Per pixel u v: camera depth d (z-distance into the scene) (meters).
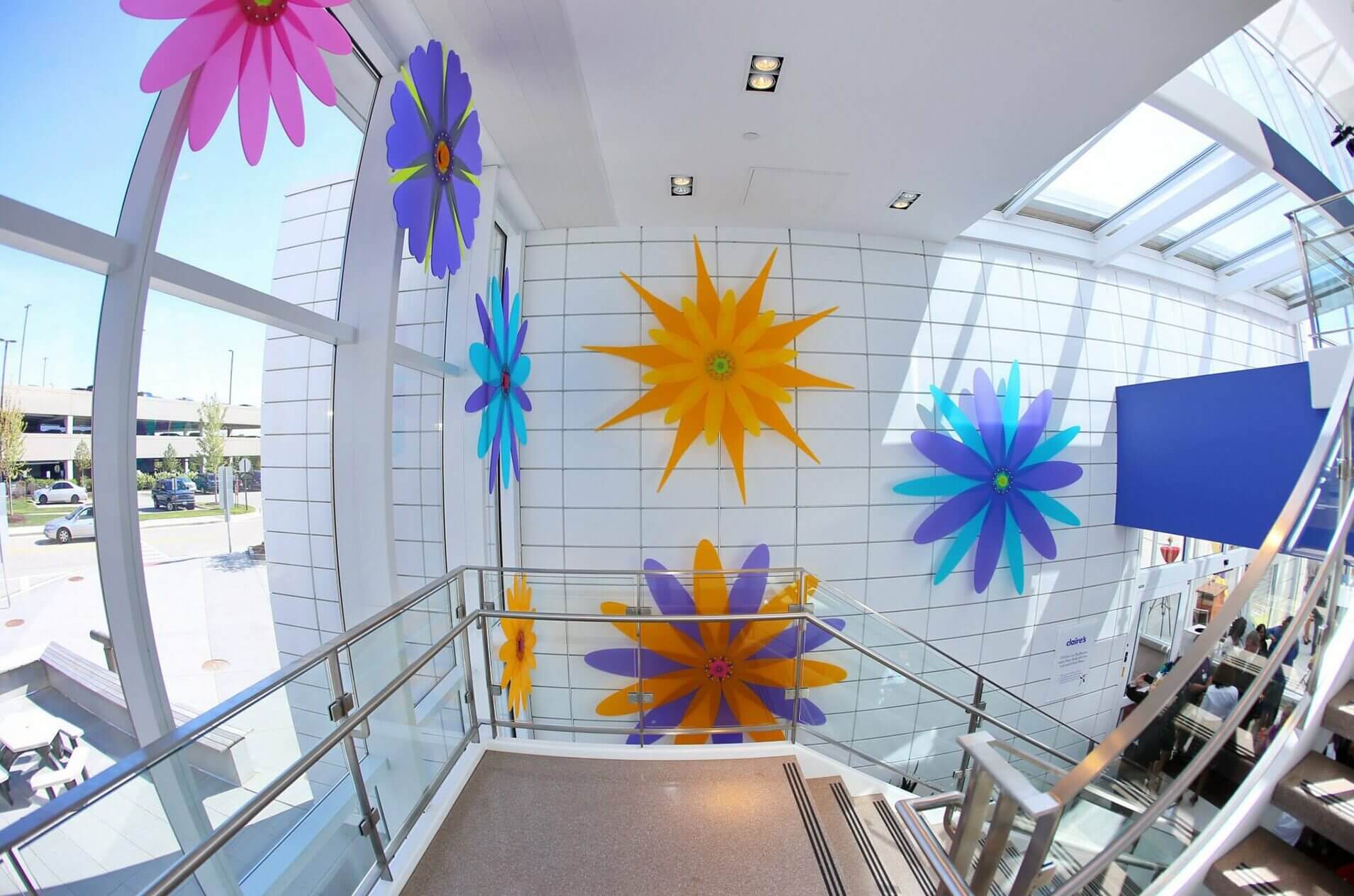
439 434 2.58
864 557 3.36
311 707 1.58
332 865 1.43
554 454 3.24
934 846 1.03
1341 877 1.10
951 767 3.45
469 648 2.07
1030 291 3.72
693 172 2.65
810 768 2.11
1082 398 3.83
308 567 1.69
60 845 0.81
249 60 1.08
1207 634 0.95
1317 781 1.19
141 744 1.07
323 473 1.76
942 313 3.51
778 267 3.30
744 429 3.22
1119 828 1.10
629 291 3.23
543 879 1.50
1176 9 1.66
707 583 3.21
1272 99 3.42
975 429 3.50
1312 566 1.40
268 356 1.52
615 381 3.22
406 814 1.81
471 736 2.06
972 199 2.90
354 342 1.77
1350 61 3.44
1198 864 1.14
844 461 3.34
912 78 1.99
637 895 1.46
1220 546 4.88
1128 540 4.00
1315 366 2.79
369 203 1.78
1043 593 3.74
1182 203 3.35
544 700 3.29
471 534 2.59
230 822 0.91
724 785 1.92
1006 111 2.17
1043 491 3.63
